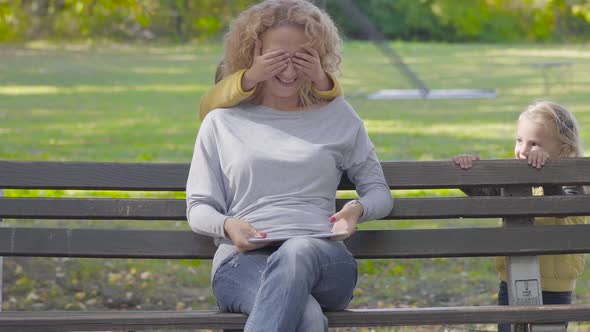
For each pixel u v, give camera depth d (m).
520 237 3.18
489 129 13.42
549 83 20.22
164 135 12.93
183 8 11.80
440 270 5.72
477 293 5.20
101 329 2.79
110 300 5.08
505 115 15.10
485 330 4.39
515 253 3.17
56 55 26.42
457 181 3.23
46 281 5.34
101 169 3.21
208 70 24.14
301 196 2.97
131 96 18.53
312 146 3.01
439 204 3.20
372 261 5.82
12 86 19.73
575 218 3.65
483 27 34.88
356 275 2.86
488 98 17.77
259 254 2.89
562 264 3.50
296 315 2.62
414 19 37.22
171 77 22.47
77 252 3.15
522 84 20.42
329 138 3.06
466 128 13.57
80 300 5.06
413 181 3.23
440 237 3.18
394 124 14.12
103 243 3.15
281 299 2.61
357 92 19.25
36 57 25.72
